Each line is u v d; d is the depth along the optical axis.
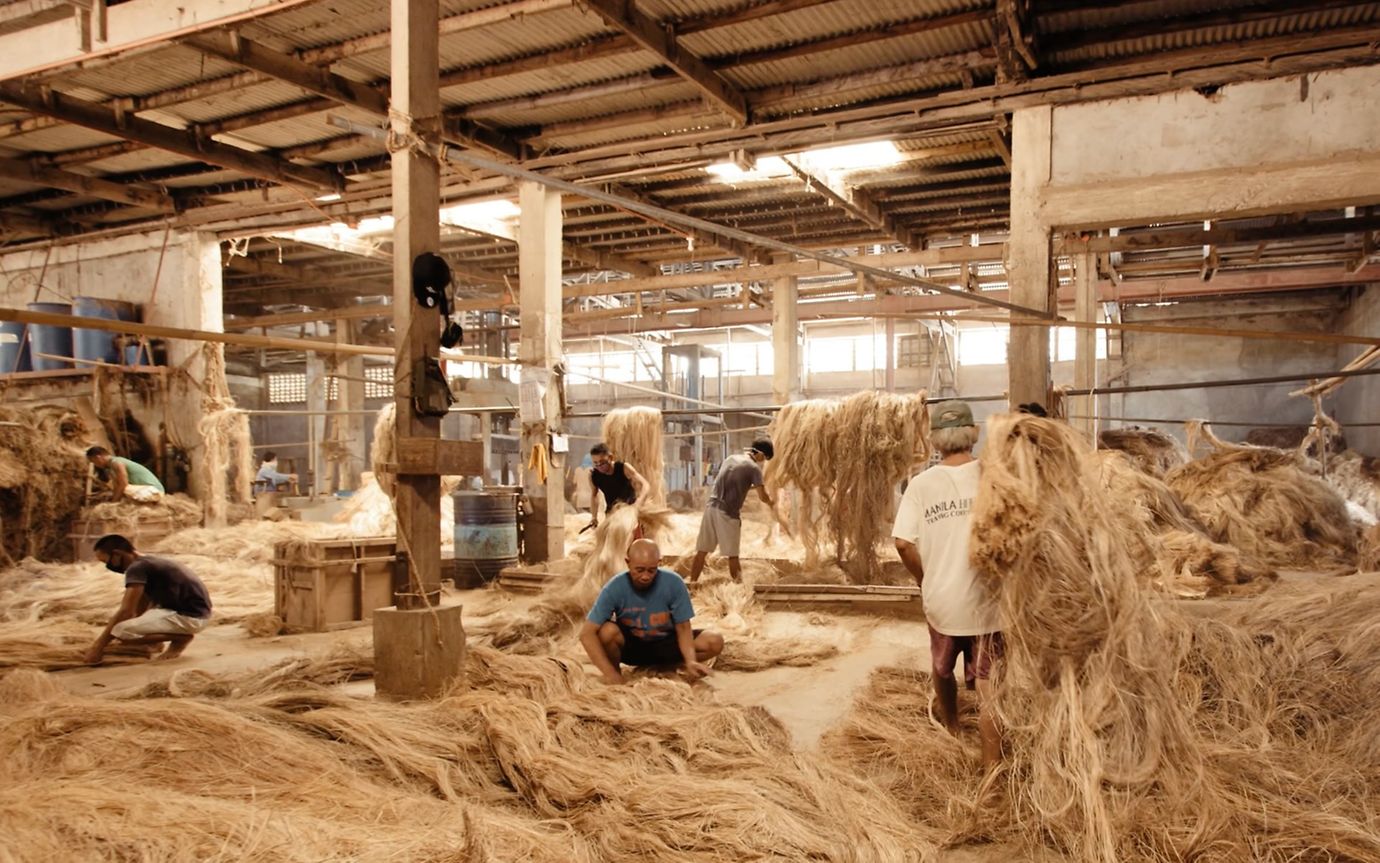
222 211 12.22
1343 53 6.89
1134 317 20.98
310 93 9.05
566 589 7.26
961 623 3.49
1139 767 3.01
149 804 2.54
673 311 20.39
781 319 15.68
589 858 2.65
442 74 8.79
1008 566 3.30
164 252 12.90
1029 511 3.28
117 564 5.91
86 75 8.67
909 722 3.96
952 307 18.72
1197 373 20.55
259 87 8.93
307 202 11.05
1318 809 3.01
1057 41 7.91
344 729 3.49
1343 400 19.30
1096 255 14.61
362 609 7.04
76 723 3.33
